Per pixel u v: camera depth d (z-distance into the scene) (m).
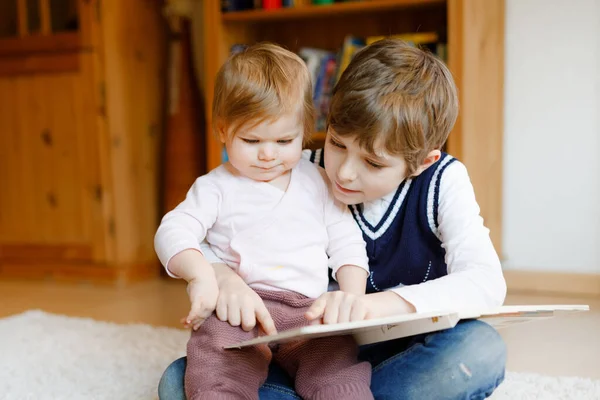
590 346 1.48
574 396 1.10
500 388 1.14
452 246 0.87
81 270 2.43
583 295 2.04
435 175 0.92
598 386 1.15
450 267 0.86
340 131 0.81
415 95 0.81
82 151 2.39
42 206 2.46
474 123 1.92
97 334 1.58
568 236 2.08
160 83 2.60
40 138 2.43
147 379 1.24
